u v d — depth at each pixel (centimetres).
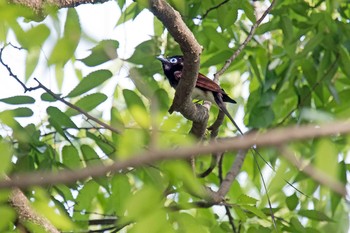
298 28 1380
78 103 1084
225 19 1251
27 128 1105
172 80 1312
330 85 1368
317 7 1491
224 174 1485
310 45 1328
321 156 487
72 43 562
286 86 1527
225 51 1345
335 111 1403
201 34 1364
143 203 539
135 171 1086
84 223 1170
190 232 645
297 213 1212
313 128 423
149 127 596
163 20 881
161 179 1013
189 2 1349
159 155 441
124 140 526
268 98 1381
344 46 1373
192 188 558
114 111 1076
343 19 1550
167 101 1090
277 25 1366
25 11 561
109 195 1108
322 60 1378
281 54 1436
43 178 450
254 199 955
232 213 1374
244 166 1527
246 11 1245
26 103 1045
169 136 578
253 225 1224
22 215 742
